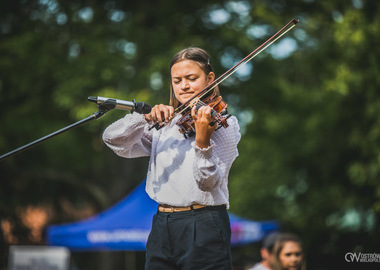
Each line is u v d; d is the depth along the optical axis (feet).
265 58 59.41
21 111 57.77
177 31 57.67
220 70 57.93
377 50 50.78
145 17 58.85
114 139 15.28
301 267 27.12
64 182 63.10
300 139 62.85
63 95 54.13
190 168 14.55
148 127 15.78
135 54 56.24
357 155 56.18
